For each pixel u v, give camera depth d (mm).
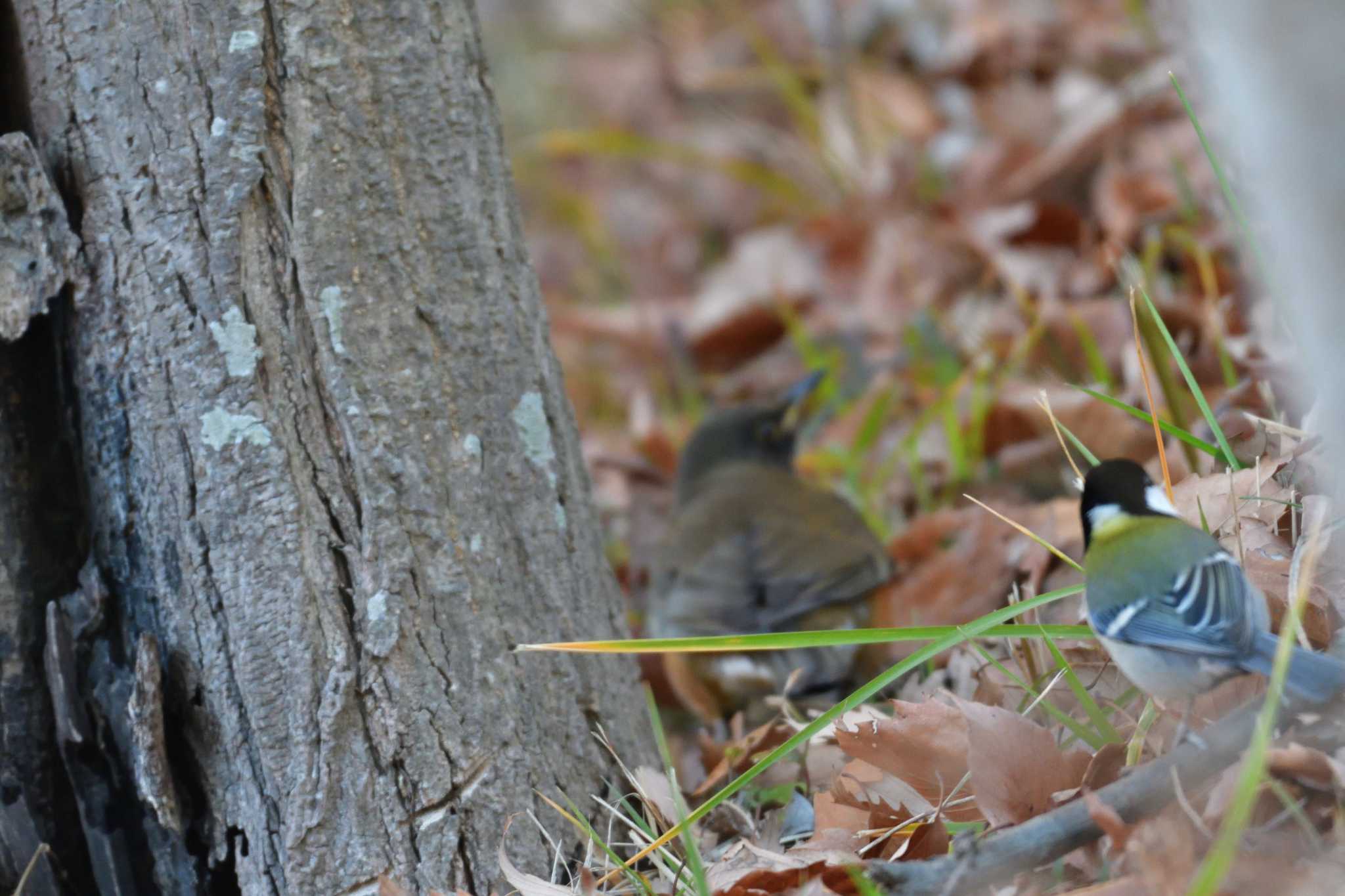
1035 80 19750
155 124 7668
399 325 8023
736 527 12805
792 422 14742
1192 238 13641
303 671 7816
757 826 8906
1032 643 9438
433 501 8062
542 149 24391
